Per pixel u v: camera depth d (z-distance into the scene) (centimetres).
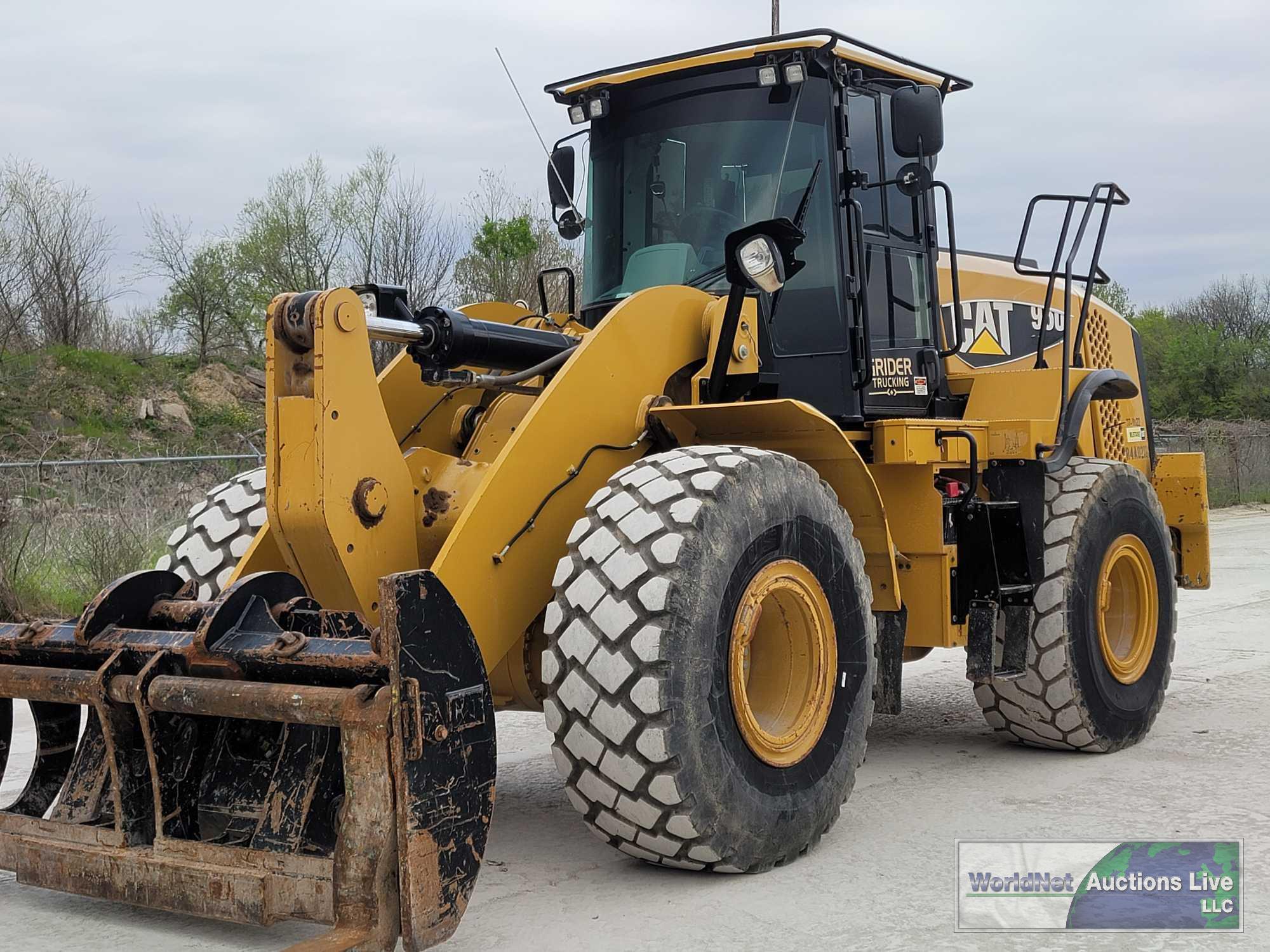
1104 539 507
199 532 424
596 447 378
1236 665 686
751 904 326
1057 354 607
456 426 445
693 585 328
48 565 827
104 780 322
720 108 470
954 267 501
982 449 493
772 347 449
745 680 380
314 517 331
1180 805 416
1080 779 458
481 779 289
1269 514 1994
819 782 368
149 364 2148
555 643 334
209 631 303
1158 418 3953
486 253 1708
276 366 338
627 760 321
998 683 498
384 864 269
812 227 452
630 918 318
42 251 2178
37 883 316
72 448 1756
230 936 308
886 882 343
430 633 278
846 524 394
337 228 2072
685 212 470
